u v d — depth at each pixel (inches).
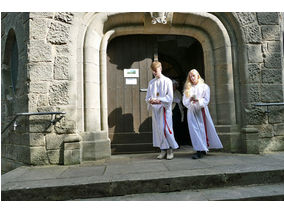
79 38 135.9
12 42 169.0
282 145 146.6
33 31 128.4
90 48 137.6
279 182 97.5
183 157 133.0
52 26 130.3
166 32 159.5
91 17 141.5
